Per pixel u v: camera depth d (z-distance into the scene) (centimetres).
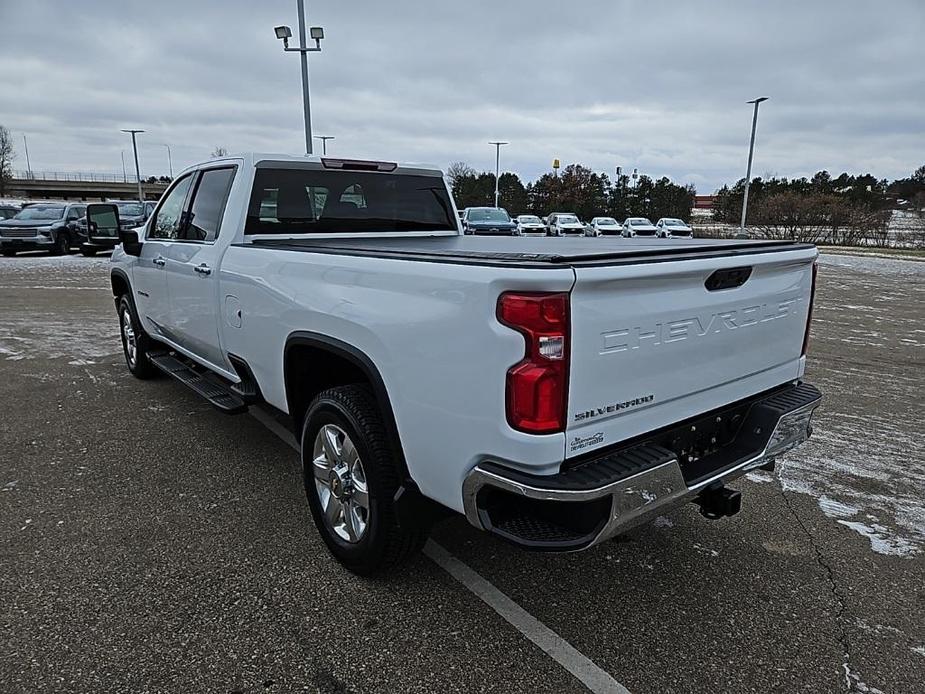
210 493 379
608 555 318
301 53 1761
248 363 367
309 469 316
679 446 259
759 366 291
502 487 212
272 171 392
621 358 221
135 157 5509
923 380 644
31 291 1243
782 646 254
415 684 231
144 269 517
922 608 279
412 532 274
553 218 3762
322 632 258
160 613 268
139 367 600
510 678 234
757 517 359
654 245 302
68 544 321
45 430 480
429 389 234
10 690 224
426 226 486
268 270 329
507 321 204
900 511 367
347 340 273
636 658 246
